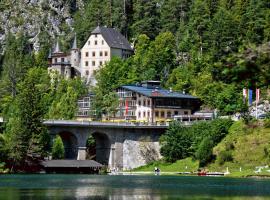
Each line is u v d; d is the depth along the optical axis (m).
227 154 187.38
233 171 180.88
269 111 199.00
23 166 191.50
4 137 195.25
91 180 145.12
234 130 198.00
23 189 108.88
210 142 193.00
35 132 194.25
